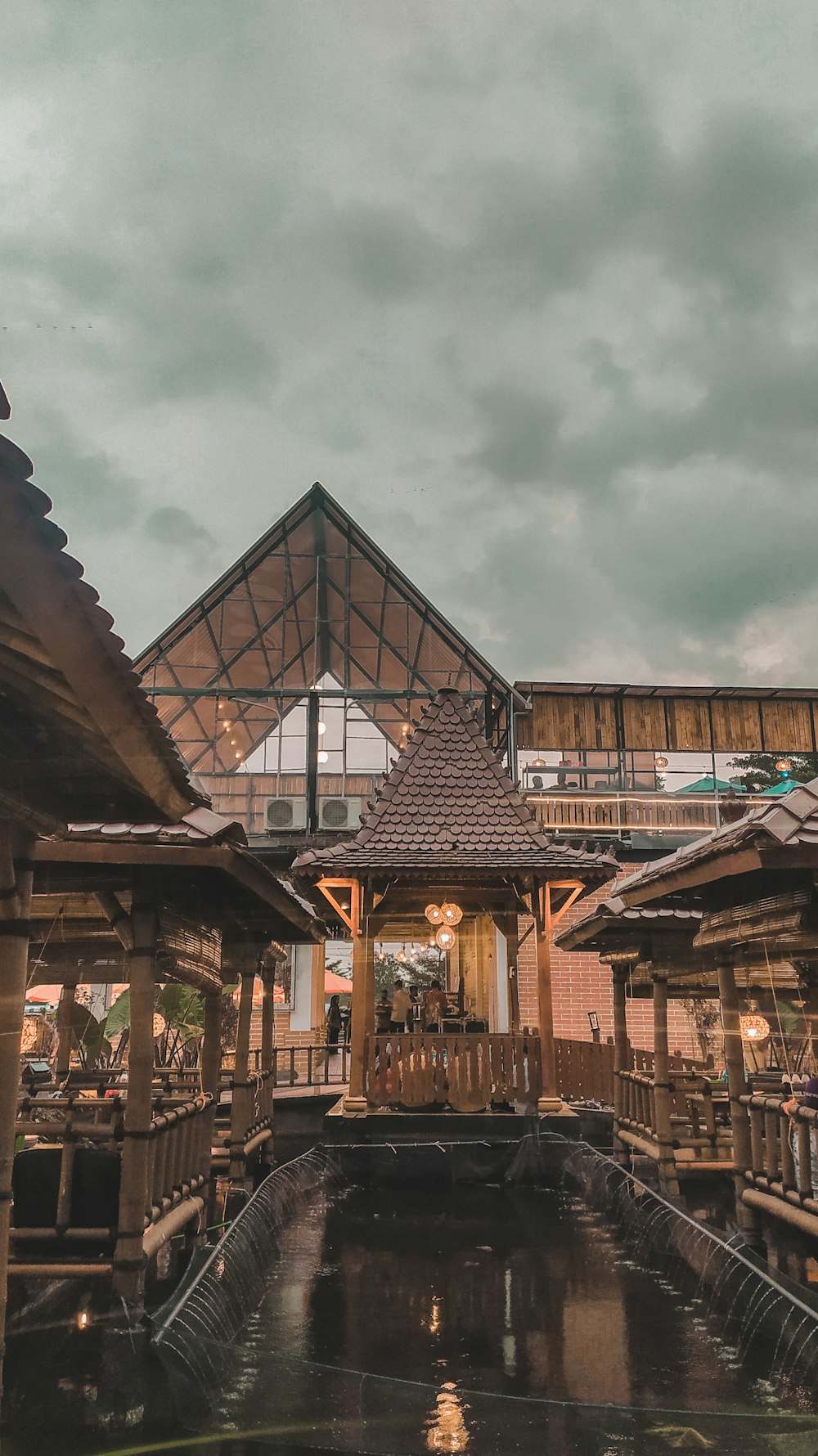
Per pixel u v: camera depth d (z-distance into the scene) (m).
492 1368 5.44
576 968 19.62
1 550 2.44
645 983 12.46
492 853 12.95
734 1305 6.53
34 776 4.24
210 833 6.29
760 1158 7.49
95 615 2.98
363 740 24.34
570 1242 8.70
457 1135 11.85
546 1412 4.81
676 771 24.94
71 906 7.81
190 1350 5.45
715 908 8.12
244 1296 6.84
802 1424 4.63
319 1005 21.56
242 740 25.44
